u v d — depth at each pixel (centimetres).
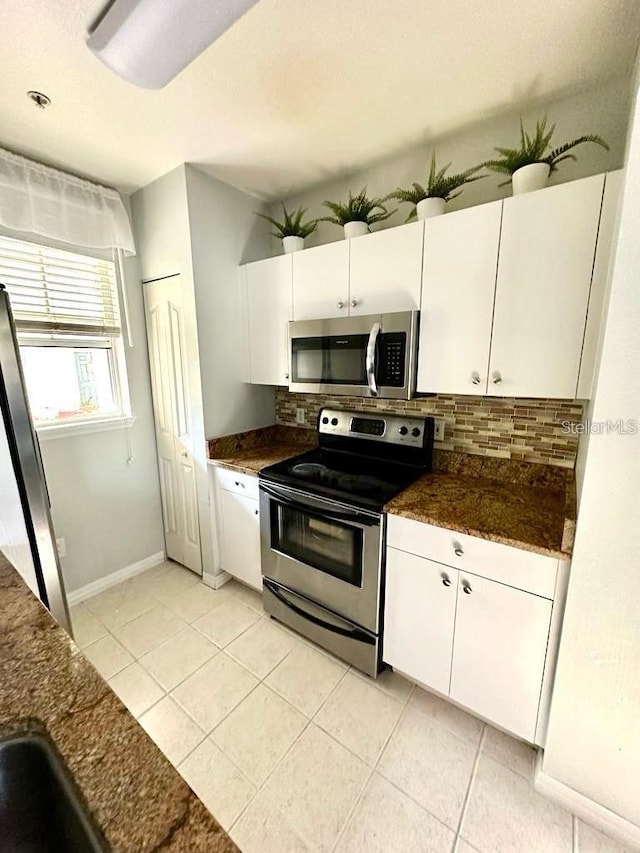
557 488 168
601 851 112
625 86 139
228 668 179
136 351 243
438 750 141
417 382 169
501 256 141
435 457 199
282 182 218
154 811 47
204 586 245
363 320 175
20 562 157
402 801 124
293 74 133
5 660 73
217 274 220
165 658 185
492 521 138
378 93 145
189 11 87
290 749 141
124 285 231
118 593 237
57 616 167
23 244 191
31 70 128
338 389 189
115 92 140
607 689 110
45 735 58
